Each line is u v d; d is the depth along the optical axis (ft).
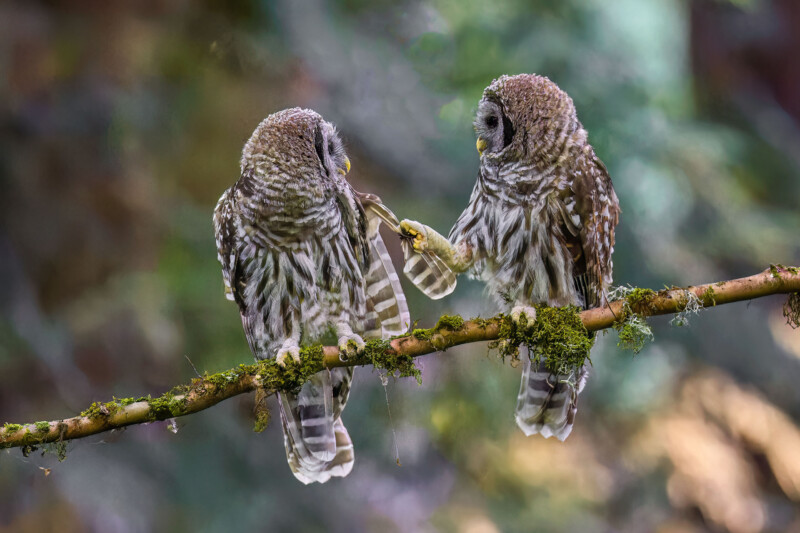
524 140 23.81
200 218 45.34
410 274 24.23
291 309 24.62
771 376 61.57
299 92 46.93
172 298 43.91
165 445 43.96
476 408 49.29
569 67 52.80
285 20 48.39
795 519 58.65
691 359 61.31
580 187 23.90
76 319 43.19
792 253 58.95
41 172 44.29
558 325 21.54
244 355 43.52
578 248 24.29
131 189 44.88
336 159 24.71
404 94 49.90
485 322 21.66
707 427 59.26
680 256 55.93
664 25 57.98
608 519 55.52
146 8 46.55
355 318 25.07
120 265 44.62
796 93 77.20
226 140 45.88
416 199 48.62
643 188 54.19
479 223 24.84
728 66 71.56
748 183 64.08
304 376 21.26
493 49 52.75
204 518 42.93
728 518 56.44
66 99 44.88
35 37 44.62
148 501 42.06
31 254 43.83
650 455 57.36
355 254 24.99
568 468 55.72
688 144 57.67
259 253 24.29
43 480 40.81
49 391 42.16
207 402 20.71
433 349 21.43
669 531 55.42
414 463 50.14
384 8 52.42
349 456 24.88
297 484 46.11
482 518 50.67
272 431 46.11
